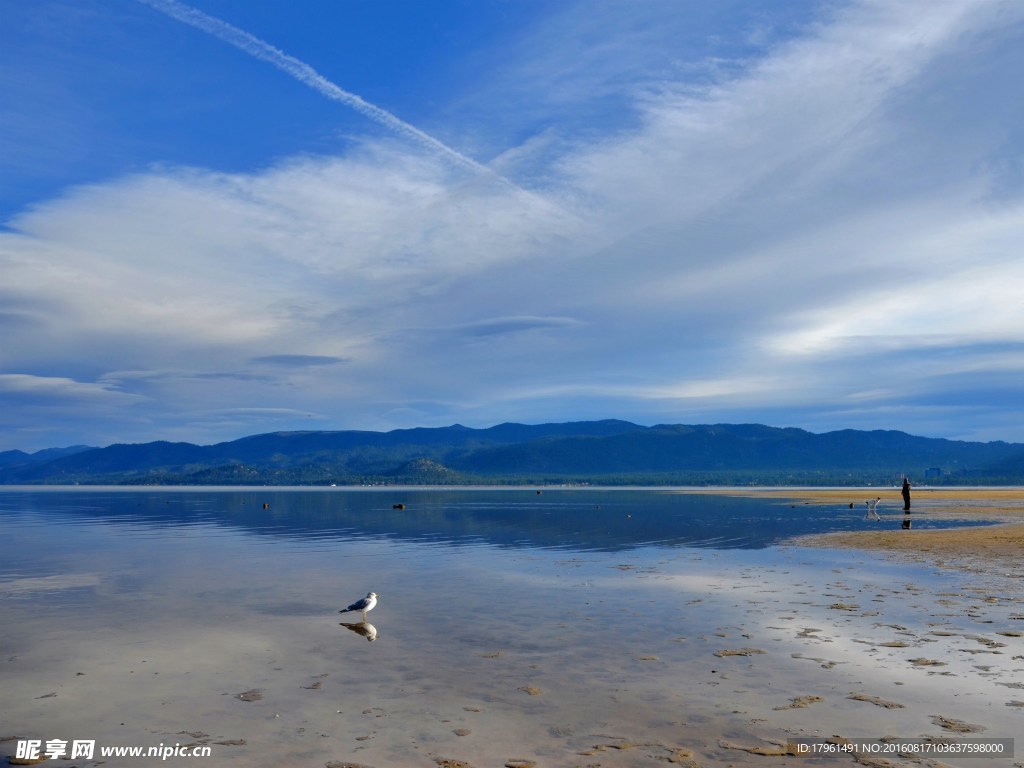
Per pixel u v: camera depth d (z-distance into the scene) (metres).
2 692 14.19
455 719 12.57
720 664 15.55
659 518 67.50
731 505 100.00
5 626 19.91
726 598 23.02
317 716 12.78
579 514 76.62
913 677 14.50
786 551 36.25
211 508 99.19
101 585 27.06
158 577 29.03
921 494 152.62
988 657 15.84
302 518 71.81
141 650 17.28
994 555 33.28
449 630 19.02
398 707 13.19
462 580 27.59
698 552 36.22
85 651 17.20
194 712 13.04
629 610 21.31
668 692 13.80
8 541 45.81
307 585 26.75
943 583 25.55
